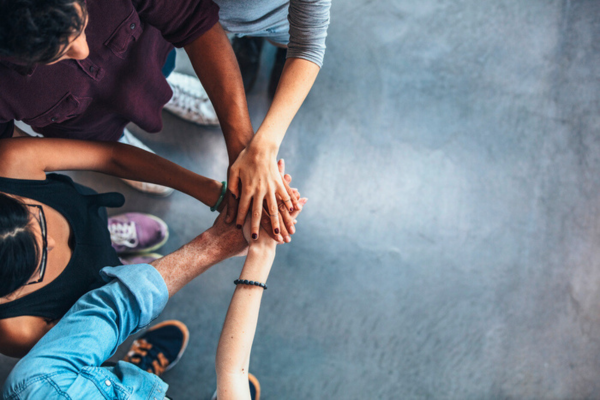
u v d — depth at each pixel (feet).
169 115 6.82
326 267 6.67
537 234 6.93
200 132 6.90
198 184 3.72
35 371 2.59
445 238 6.85
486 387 6.59
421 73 7.19
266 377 6.40
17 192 3.13
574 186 7.08
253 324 3.19
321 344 6.51
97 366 2.82
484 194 6.98
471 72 7.23
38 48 2.21
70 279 3.34
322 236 6.73
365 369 6.50
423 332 6.63
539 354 6.70
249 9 4.11
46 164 3.34
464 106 7.15
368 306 6.63
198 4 3.25
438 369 6.57
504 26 7.34
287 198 3.46
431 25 7.28
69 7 2.15
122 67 3.51
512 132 7.14
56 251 3.26
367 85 7.09
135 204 6.67
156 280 3.12
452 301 6.72
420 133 7.06
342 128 6.98
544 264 6.88
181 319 6.48
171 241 6.67
